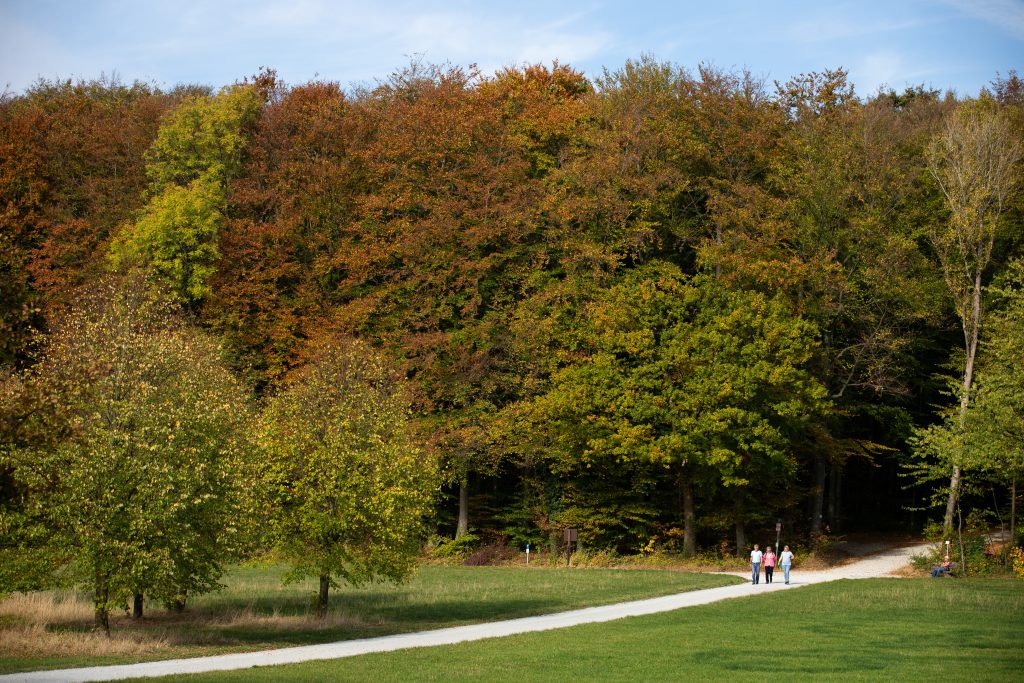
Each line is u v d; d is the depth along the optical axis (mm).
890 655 21953
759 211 53781
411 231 56531
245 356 56031
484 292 57156
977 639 24422
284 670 20031
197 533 26516
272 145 64812
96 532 24719
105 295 44219
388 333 55156
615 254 54781
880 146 55375
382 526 30047
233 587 38906
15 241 55562
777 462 49094
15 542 24812
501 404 55844
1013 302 44625
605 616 29969
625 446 46094
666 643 23703
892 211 54156
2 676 19203
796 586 38438
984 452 40000
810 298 52094
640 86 63562
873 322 53531
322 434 31391
